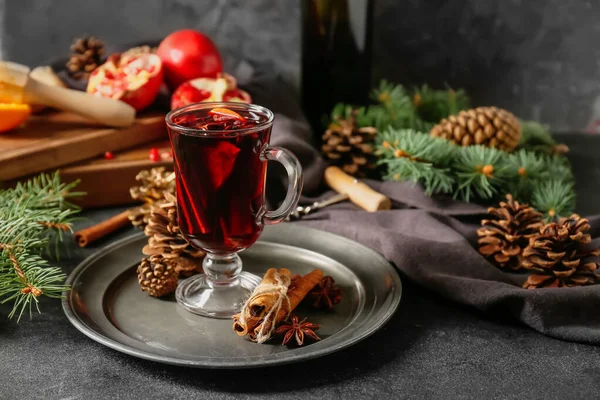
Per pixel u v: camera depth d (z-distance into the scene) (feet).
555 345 2.28
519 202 2.95
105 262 2.55
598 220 2.70
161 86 3.60
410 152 2.92
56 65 3.58
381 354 2.23
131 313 2.36
